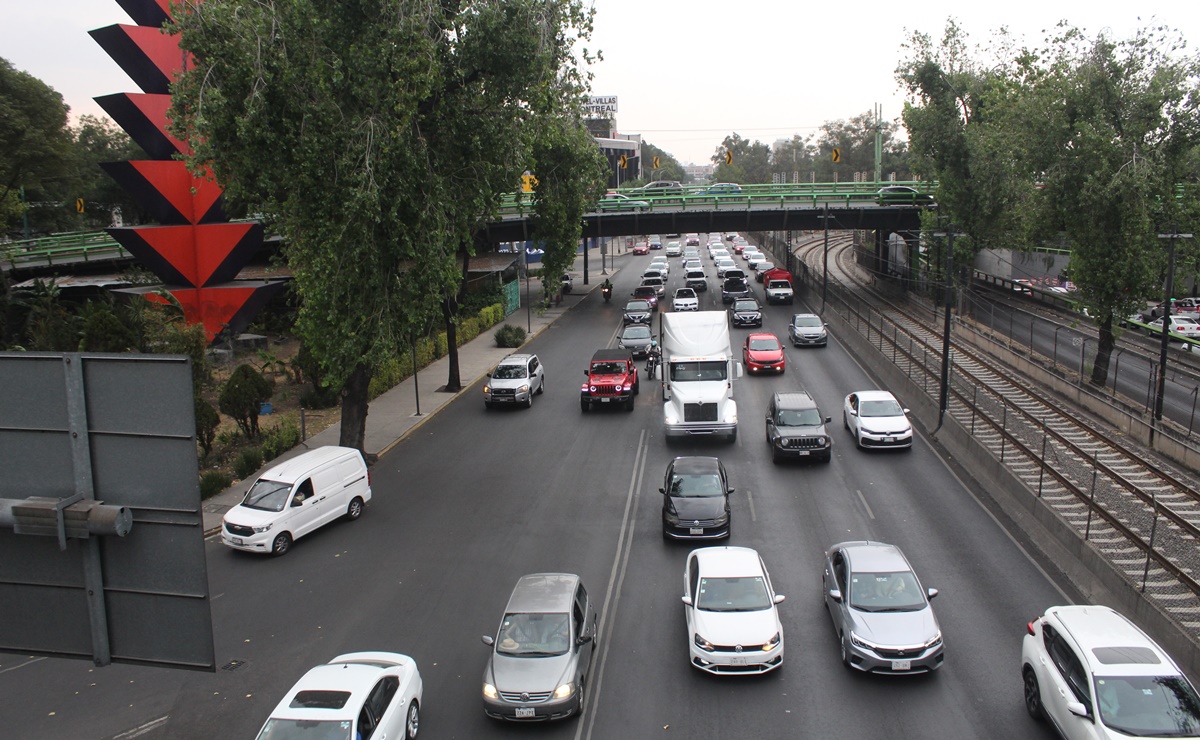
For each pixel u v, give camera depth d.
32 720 14.15
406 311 24.06
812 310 56.38
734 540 20.52
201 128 20.39
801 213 61.88
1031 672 13.38
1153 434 25.98
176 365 6.01
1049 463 24.59
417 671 13.79
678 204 61.22
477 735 13.24
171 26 21.66
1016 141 37.62
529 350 47.12
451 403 35.69
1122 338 42.81
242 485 25.38
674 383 28.97
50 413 6.19
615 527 21.72
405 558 20.19
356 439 26.86
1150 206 31.81
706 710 13.73
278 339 49.00
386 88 21.86
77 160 60.53
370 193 21.02
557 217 40.00
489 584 18.66
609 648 15.84
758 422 31.12
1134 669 11.65
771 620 14.81
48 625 6.37
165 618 6.24
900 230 63.59
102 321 31.61
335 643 16.28
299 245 24.98
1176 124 31.78
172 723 13.95
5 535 6.34
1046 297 54.69
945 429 28.33
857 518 21.69
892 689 14.15
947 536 20.48
